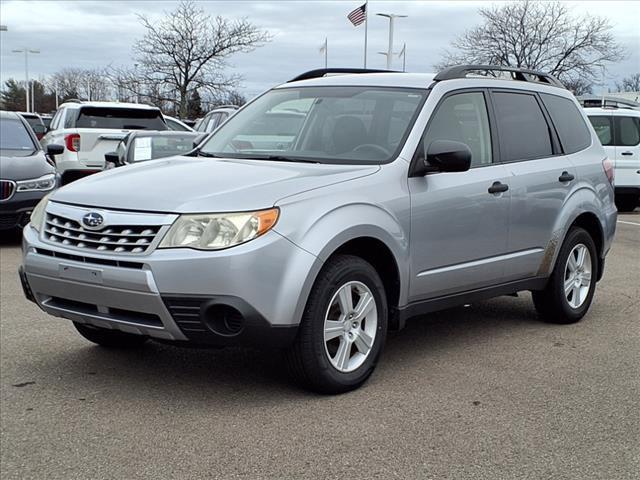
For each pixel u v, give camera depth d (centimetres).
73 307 466
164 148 1103
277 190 448
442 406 461
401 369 531
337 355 470
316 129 558
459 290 560
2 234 1177
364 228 469
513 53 4341
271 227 430
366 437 414
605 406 466
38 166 1061
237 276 418
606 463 388
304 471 374
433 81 567
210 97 4091
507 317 693
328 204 457
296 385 486
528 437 418
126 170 515
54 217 471
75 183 501
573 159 663
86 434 416
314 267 441
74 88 7312
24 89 7794
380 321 492
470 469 378
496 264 579
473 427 430
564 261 648
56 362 539
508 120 609
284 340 438
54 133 1541
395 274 501
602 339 620
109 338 559
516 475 373
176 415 443
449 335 626
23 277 485
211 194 438
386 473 373
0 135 1135
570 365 547
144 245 427
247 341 429
